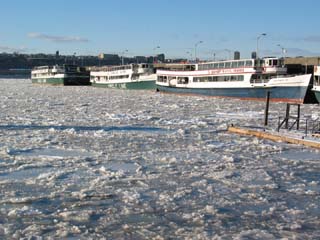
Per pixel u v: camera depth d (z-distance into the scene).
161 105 68.00
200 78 91.50
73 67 151.25
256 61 79.69
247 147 30.11
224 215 16.38
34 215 16.06
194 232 14.77
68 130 37.44
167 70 101.25
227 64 84.81
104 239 14.11
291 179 21.69
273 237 14.37
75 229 14.81
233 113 56.09
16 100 75.62
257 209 17.06
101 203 17.53
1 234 14.40
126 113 55.06
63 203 17.44
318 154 27.80
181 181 20.89
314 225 15.48
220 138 34.38
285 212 16.73
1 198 17.95
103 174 22.03
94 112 55.66
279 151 28.73
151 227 15.19
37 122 43.72
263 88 78.06
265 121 38.94
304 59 104.81
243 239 14.17
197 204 17.58
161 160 25.53
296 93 74.62
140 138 34.00
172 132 37.81
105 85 130.00
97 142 31.86
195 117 50.97
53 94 95.38
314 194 19.06
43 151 27.97
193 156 26.84
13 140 32.09
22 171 22.48
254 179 21.48
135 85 115.62
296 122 36.72
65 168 23.19
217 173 22.45
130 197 18.16
